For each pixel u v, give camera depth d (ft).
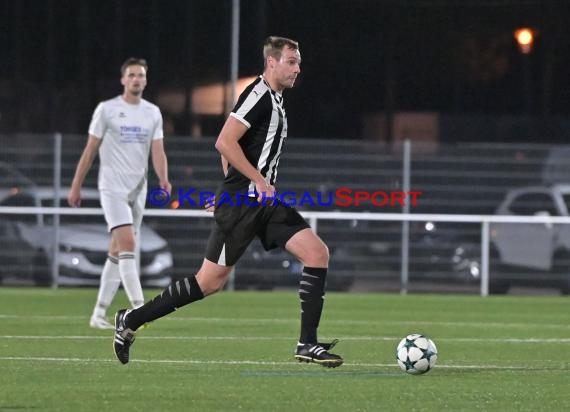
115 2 275.39
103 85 274.77
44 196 225.97
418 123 280.51
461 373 101.96
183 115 270.46
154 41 273.54
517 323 160.15
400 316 169.68
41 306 177.47
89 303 185.16
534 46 287.48
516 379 98.27
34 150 226.17
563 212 232.94
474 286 233.14
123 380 94.99
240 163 95.45
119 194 139.85
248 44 273.33
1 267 226.79
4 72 274.57
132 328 98.53
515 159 233.55
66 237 226.58
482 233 231.71
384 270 233.35
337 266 232.73
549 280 233.35
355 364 107.45
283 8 276.62
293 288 231.91
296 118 278.87
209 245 97.55
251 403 84.02
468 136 280.51
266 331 139.54
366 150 231.71
